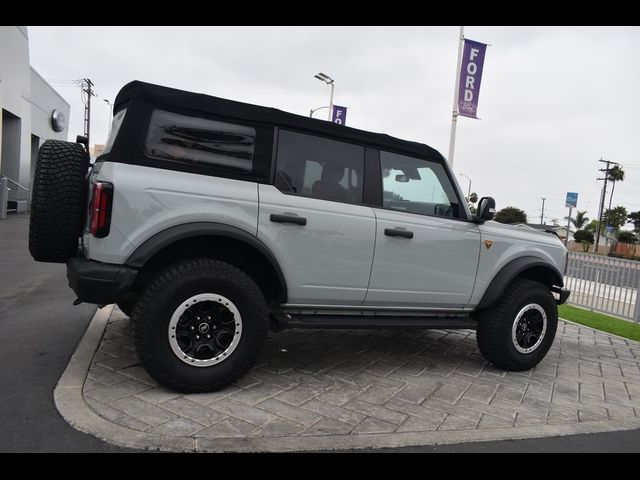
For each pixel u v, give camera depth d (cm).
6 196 1866
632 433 370
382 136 455
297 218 395
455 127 1577
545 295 509
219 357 369
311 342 545
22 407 328
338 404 377
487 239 496
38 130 2705
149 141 358
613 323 803
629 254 6106
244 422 331
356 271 427
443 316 495
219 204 368
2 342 467
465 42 1377
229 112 385
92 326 517
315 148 422
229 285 365
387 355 522
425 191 481
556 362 556
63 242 373
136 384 377
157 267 381
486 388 445
